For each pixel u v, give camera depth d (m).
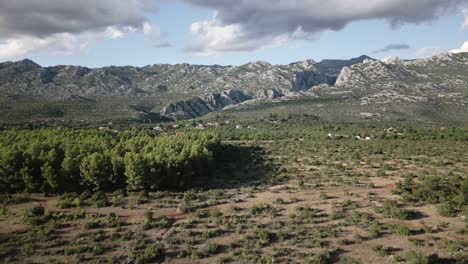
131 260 38.62
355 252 39.69
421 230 44.81
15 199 60.44
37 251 40.47
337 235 44.28
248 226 47.91
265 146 135.25
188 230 46.78
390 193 61.44
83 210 53.75
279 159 104.25
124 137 122.19
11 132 110.06
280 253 39.59
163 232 46.62
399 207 53.38
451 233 43.62
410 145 121.31
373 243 41.78
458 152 104.75
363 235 44.09
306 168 89.25
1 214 52.81
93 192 66.56
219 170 90.50
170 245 42.50
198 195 64.69
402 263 36.56
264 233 44.09
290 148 126.12
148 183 66.56
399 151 110.25
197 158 80.31
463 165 85.81
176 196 64.12
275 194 64.56
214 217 51.59
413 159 95.50
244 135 168.88
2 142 89.88
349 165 91.06
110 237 44.31
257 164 98.00
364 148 117.69
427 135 143.50
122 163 69.19
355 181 71.31
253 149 127.75
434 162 89.19
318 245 41.34
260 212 53.62
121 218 51.97
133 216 53.06
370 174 78.50
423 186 62.00
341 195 61.84
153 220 51.00
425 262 35.25
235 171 89.75
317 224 48.28
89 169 65.62
